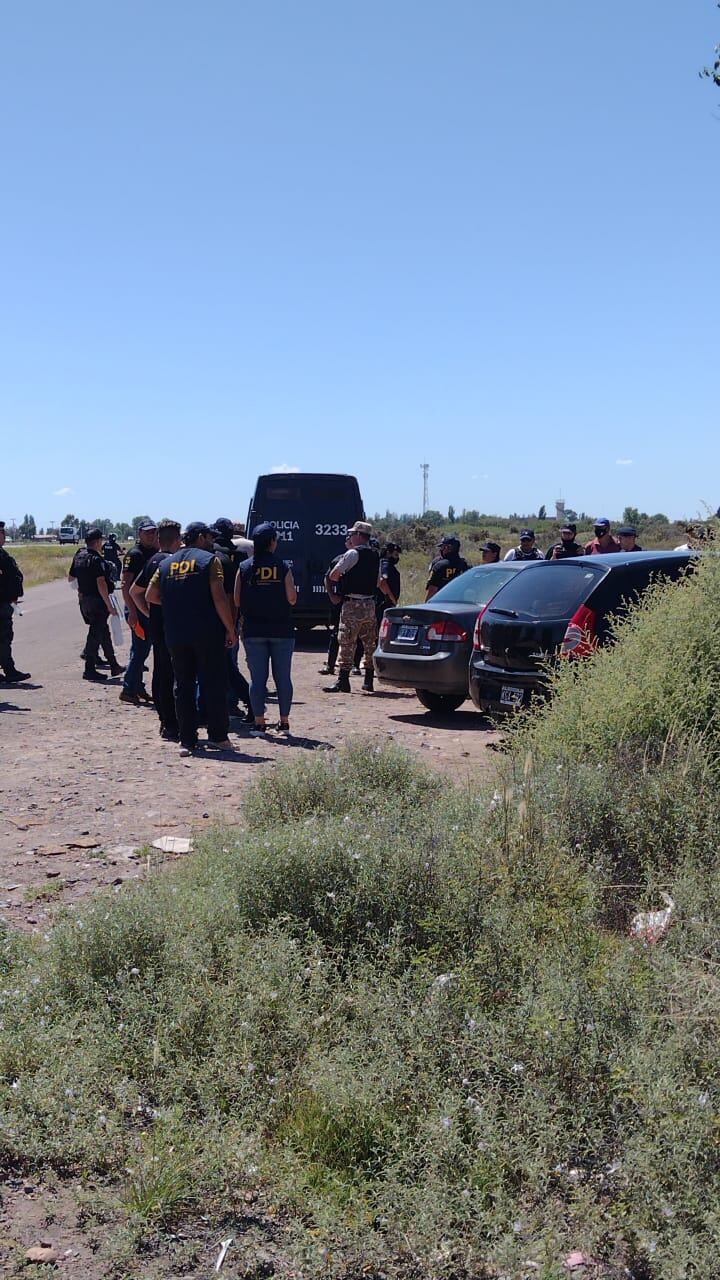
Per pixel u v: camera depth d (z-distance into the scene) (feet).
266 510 68.69
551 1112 10.23
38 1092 11.32
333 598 47.26
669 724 21.43
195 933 14.55
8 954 14.78
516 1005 12.42
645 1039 10.89
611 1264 9.18
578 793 18.62
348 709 41.37
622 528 47.14
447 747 32.73
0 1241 9.75
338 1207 9.79
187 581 31.99
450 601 40.60
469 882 14.99
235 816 24.40
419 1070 11.40
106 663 59.57
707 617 22.36
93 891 18.98
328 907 15.17
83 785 27.86
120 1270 9.36
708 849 17.12
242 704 42.14
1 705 43.16
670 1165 9.08
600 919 15.99
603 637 30.42
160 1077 12.00
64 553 290.15
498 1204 9.41
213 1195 10.34
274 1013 12.57
